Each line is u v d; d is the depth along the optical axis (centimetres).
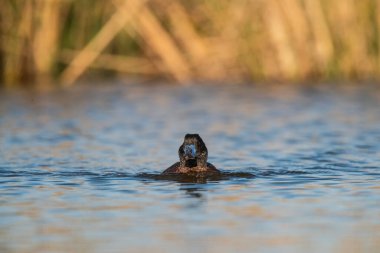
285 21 10125
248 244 3544
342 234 3694
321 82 10350
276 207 4212
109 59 10769
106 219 3984
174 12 10512
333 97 9331
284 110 8588
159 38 10450
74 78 10462
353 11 10150
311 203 4303
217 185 4806
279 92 9794
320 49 10262
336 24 10219
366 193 4547
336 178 5028
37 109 8706
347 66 10375
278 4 10075
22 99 9369
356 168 5422
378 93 9506
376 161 5741
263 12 10156
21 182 4944
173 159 6012
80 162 5812
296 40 10175
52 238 3662
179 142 6888
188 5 10556
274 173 5228
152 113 8525
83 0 10294
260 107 8819
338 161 5759
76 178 5084
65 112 8550
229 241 3591
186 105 9025
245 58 10431
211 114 8431
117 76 11219
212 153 6331
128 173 5284
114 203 4331
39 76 10388
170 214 4075
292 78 10288
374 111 8394
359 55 10344
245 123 7888
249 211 4128
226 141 6925
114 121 8025
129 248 3497
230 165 5669
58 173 5281
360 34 10244
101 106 8956
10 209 4209
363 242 3566
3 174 5244
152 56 10812
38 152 6291
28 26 10144
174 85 10469
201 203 4316
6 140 6906
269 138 7044
